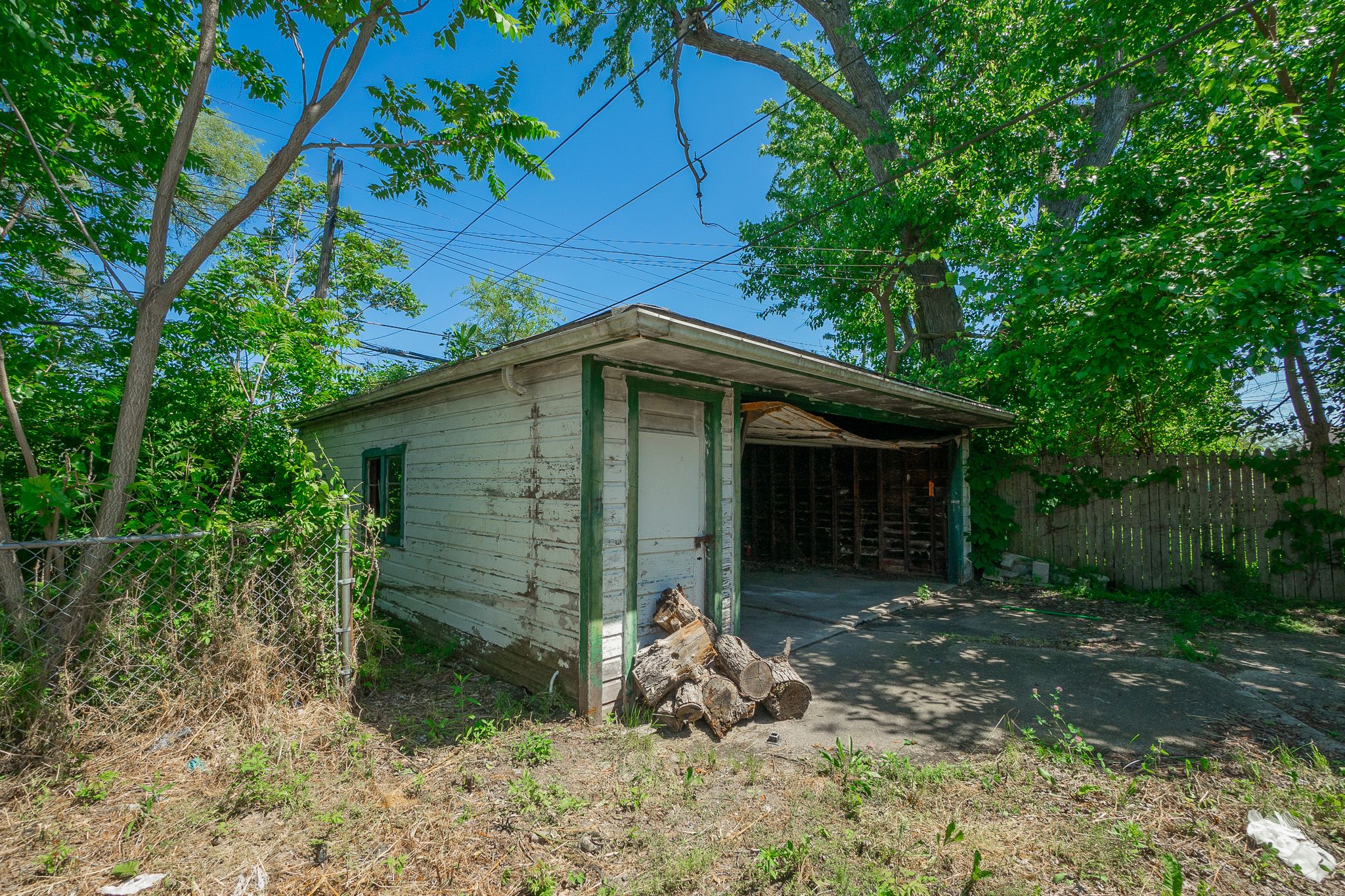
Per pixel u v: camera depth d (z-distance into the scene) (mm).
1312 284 4820
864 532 10312
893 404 6531
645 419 4473
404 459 6398
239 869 2355
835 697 4453
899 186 10812
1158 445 9750
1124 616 6887
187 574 3537
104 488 3607
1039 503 8953
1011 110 10430
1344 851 2441
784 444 9242
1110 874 2324
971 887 2244
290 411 7434
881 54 11539
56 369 5496
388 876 2367
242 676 3574
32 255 5496
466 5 4641
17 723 3025
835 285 12969
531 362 4445
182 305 6023
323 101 4438
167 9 4680
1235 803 2799
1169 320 5832
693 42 12352
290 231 12930
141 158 5324
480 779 3127
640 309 3107
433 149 5438
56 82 4324
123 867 2293
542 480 4402
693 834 2693
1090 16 8547
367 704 4137
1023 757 3340
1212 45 7223
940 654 5480
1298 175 4973
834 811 2836
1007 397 8812
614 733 3775
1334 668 4898
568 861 2504
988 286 6727
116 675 3346
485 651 4938
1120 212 7668
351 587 4176
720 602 5047
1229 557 7605
